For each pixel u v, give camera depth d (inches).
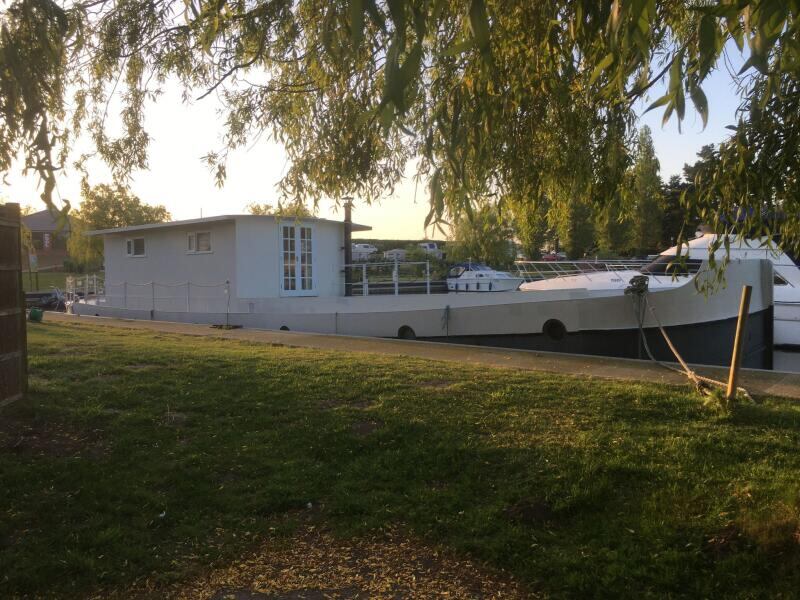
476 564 151.3
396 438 231.8
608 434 228.1
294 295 644.7
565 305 442.6
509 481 193.5
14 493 183.5
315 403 275.4
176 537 165.3
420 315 519.2
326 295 676.1
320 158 246.7
